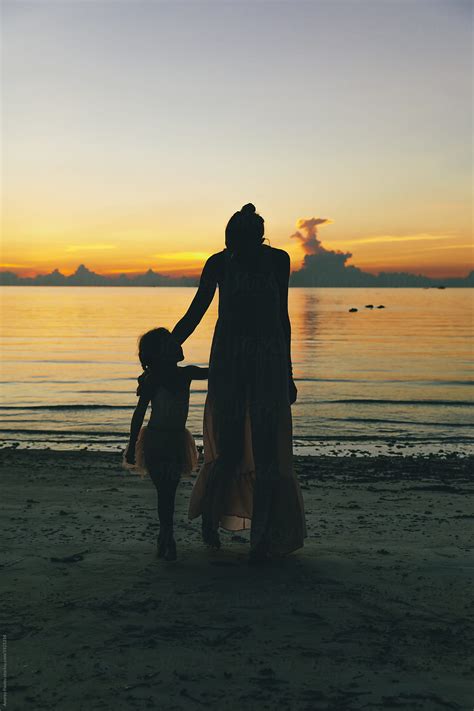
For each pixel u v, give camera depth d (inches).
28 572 164.9
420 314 5029.5
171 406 173.2
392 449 609.9
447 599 146.8
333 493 320.2
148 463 173.8
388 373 1389.0
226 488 178.4
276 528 171.8
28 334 2716.5
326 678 109.3
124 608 139.8
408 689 105.6
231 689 105.4
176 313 5093.5
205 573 163.5
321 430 733.3
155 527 217.0
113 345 2158.0
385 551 187.2
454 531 221.9
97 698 102.7
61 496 283.1
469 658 117.1
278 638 125.0
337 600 144.9
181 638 124.9
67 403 944.3
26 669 112.6
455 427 761.6
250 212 170.7
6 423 767.1
